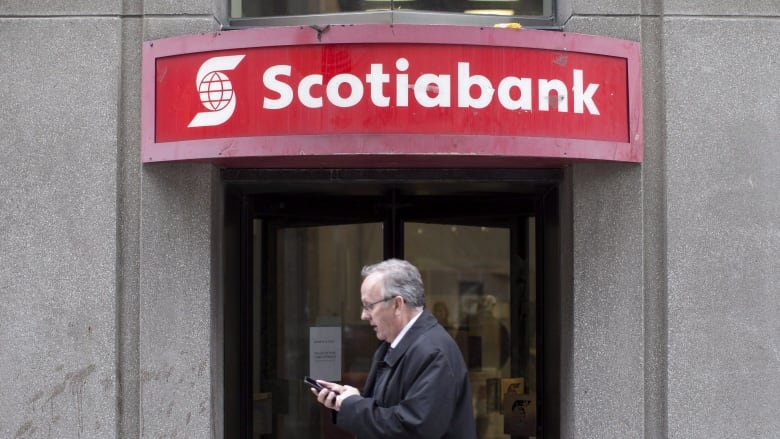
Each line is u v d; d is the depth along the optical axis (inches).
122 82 243.4
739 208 243.8
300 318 281.3
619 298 241.0
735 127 244.5
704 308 242.1
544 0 259.8
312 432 282.5
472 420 163.8
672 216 242.4
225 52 220.2
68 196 240.5
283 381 280.7
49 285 240.1
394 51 214.2
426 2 257.1
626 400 239.9
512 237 279.7
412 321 166.9
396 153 213.9
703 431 241.1
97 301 239.5
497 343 282.4
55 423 238.8
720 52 245.1
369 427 158.7
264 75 217.3
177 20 240.8
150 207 239.0
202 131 222.2
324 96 214.8
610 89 230.4
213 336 241.6
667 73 243.9
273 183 253.4
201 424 237.0
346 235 282.2
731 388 241.9
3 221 241.0
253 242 276.4
